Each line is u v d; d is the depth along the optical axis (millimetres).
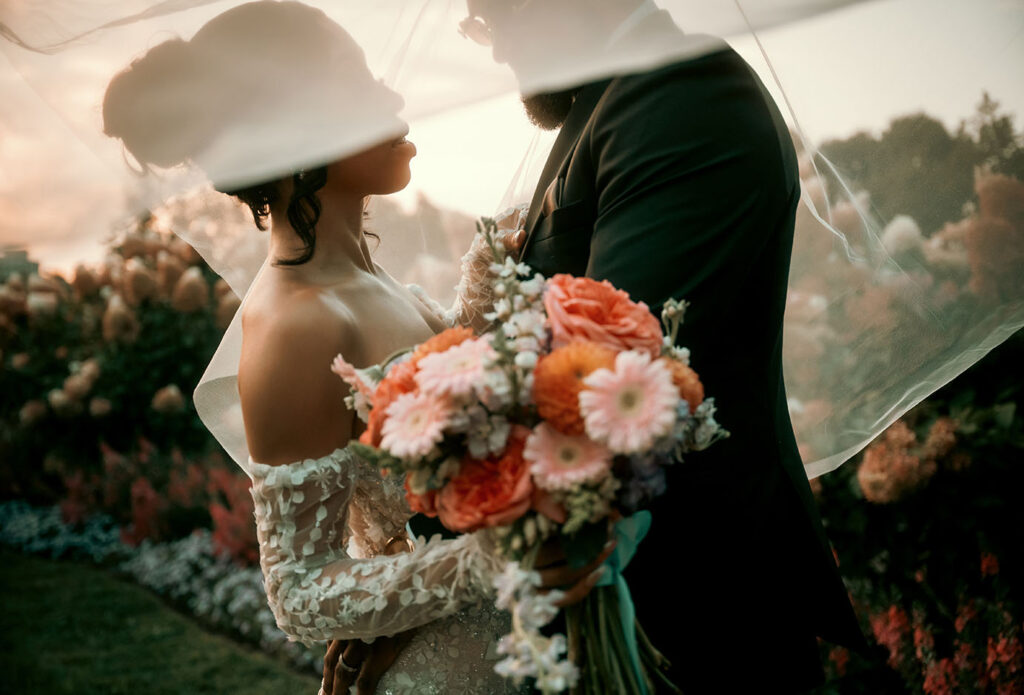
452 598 1379
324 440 1522
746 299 1630
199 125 1342
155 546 5805
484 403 1151
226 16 1357
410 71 1394
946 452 2197
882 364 2051
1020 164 1823
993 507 2207
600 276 1543
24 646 4598
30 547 6227
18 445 6945
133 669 4242
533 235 1796
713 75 1572
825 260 2035
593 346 1151
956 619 2256
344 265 1678
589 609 1270
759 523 1662
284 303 1562
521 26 1390
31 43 1349
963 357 1987
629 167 1562
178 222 1951
